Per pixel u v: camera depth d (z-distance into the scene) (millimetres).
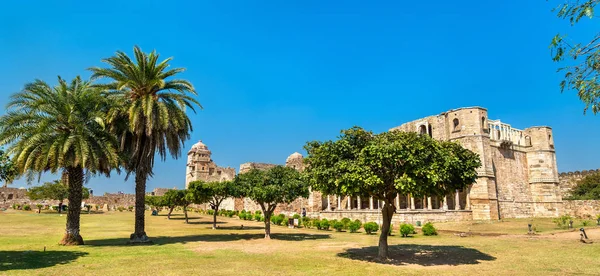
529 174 52781
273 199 27000
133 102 23812
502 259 16922
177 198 49094
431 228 30297
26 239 25609
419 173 15219
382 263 16281
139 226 24672
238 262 16375
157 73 25500
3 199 76812
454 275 13594
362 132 17156
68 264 15641
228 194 36844
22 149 20359
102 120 22266
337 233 33344
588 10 6203
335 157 16828
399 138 16406
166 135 25484
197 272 14008
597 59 6691
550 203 50594
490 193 43531
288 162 62062
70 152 21734
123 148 24875
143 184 25219
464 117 45562
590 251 18609
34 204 79062
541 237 25734
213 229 37406
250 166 63625
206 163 88750
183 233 32594
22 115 21000
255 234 31734
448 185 16859
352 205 54156
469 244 22766
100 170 24266
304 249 21172
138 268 14773
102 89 24219
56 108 21984
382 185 16438
